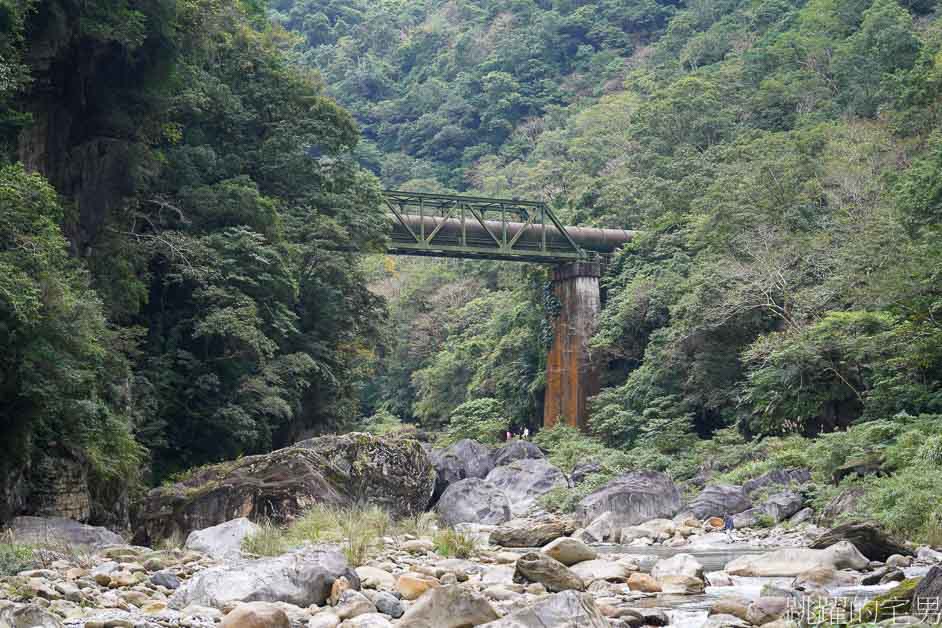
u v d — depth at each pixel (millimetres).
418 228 54812
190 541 14445
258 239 32781
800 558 11938
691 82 78062
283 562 9633
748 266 42656
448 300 88062
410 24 157000
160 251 30812
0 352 18203
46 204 20031
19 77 23188
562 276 59625
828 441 27609
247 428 31016
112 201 29953
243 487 19547
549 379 59312
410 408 83938
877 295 29969
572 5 134625
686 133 77000
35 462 19438
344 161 42312
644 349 55375
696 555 16281
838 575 10797
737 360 44688
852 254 36719
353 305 39688
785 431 37312
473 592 7859
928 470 19953
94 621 7684
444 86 132750
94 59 27766
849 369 35719
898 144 51312
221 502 19406
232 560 12320
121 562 12453
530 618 7090
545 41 129875
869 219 40750
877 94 65562
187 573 11398
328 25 158500
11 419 18625
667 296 51781
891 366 31141
